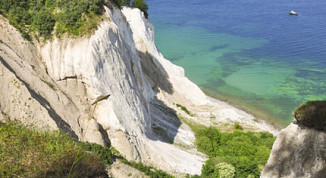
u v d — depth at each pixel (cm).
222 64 7788
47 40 3061
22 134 1478
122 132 2931
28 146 1412
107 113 2966
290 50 8638
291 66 7581
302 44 9056
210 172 2959
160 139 3638
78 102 2948
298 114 1864
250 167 2956
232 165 3008
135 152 2944
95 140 2730
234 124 4875
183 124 4475
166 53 8519
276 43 9225
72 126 2658
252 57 8219
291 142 1881
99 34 3117
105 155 2281
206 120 4947
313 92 6262
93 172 1420
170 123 4272
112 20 3559
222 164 2944
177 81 5894
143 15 6116
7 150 1356
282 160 1900
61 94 2784
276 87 6525
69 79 3009
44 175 1256
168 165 3053
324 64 7638
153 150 3128
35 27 3095
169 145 3575
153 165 3017
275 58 8100
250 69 7469
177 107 5062
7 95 2288
